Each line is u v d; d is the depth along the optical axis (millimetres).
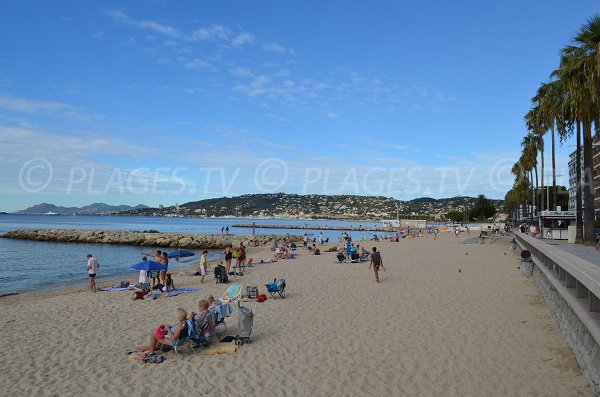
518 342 10180
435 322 12203
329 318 12930
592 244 25391
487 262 28234
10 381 8258
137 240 61156
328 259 32031
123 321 13195
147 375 8516
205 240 59500
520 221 77500
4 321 13266
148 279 19484
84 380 8289
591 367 7309
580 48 24391
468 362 8914
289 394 7523
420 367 8688
